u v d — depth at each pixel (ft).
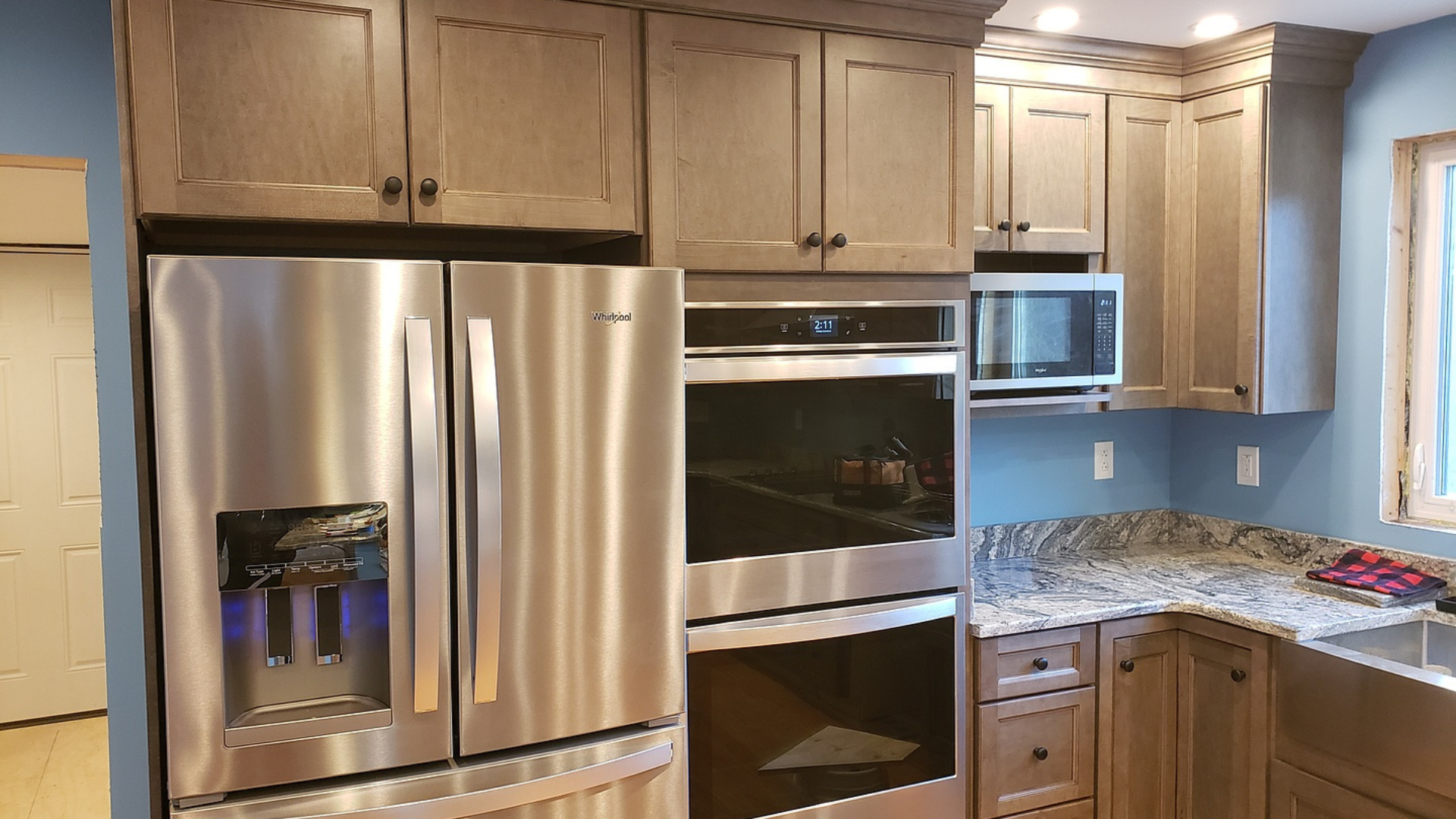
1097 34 8.77
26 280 14.02
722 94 6.87
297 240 7.29
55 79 6.76
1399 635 8.19
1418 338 9.00
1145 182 9.39
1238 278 9.11
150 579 5.64
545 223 6.47
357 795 5.70
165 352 5.20
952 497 7.73
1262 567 9.75
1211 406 9.42
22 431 14.14
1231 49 8.93
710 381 6.68
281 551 5.52
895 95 7.44
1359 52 9.03
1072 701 8.33
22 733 14.10
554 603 6.11
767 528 6.98
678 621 6.54
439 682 5.83
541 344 5.95
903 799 7.63
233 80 5.71
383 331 5.58
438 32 6.15
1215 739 8.46
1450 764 6.73
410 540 5.70
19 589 14.26
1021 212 8.75
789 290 7.16
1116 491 10.84
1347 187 9.30
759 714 7.02
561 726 6.20
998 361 8.46
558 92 6.48
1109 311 8.95
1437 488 8.99
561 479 6.07
